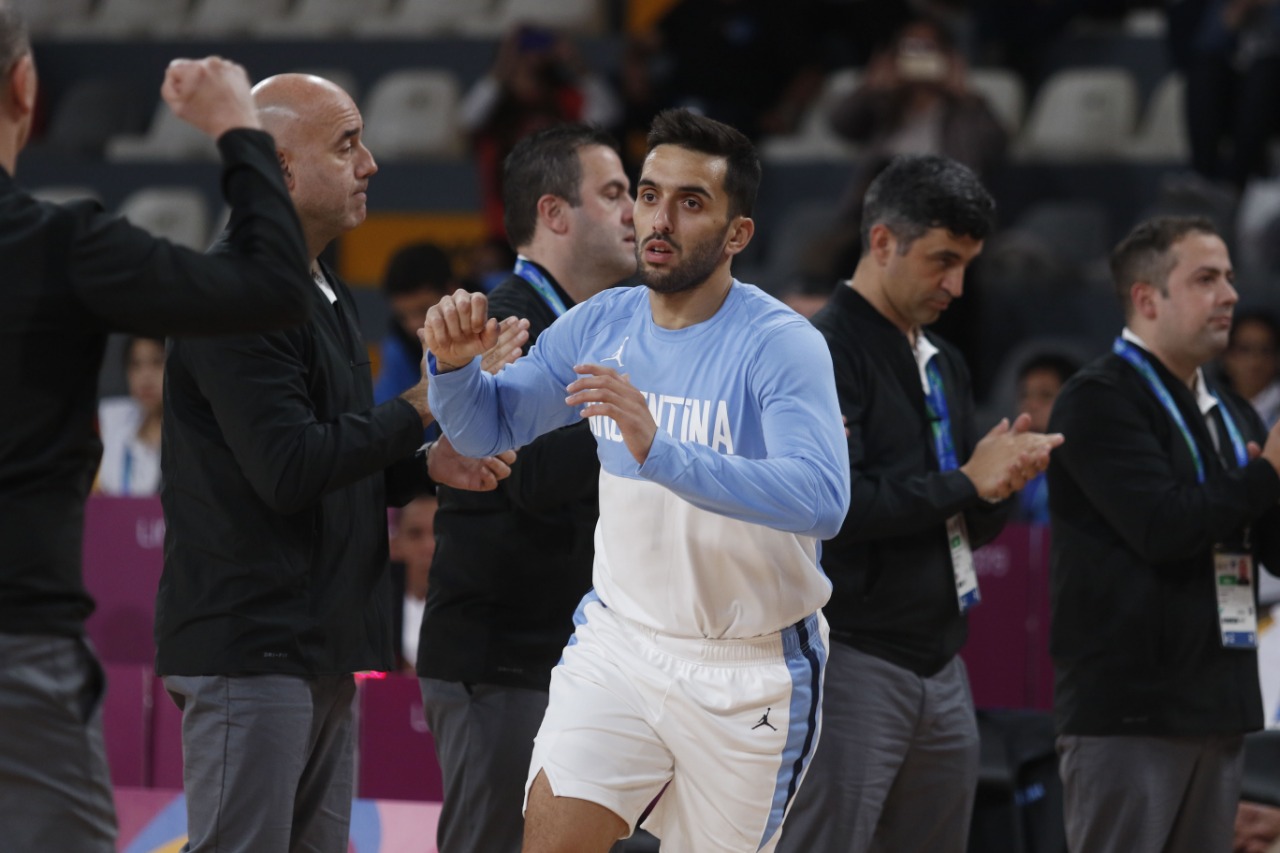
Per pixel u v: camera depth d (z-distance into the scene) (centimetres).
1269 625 1702
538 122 3023
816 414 1055
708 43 3228
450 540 1320
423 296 2169
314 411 1189
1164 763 1374
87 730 957
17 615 923
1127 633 1374
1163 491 1349
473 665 1299
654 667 1128
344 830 1251
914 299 1386
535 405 1163
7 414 921
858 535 1320
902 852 1413
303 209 1205
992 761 1648
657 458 985
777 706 1135
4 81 935
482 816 1303
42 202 937
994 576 1820
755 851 1161
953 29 3516
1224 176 3005
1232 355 2273
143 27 3947
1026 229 3103
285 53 3731
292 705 1154
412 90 3588
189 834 1161
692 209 1081
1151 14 3581
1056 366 2177
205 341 1127
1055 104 3331
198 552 1156
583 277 1373
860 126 2919
